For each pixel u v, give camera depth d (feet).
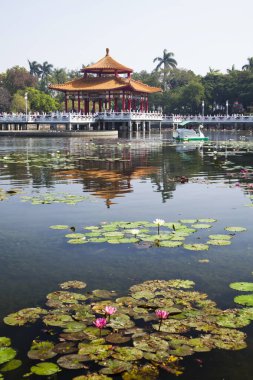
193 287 17.19
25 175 48.80
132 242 22.97
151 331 13.79
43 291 17.06
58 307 15.48
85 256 21.07
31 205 32.42
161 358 12.38
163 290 16.79
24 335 13.74
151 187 40.73
